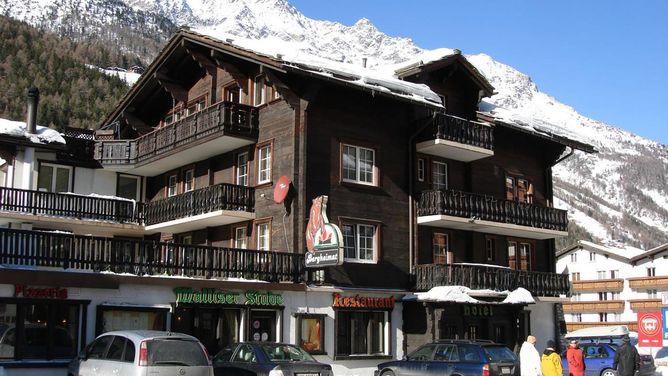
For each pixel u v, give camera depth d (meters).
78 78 114.56
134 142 33.44
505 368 19.80
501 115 34.34
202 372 15.65
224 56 29.36
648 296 80.00
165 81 33.03
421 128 30.14
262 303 24.70
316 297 26.25
